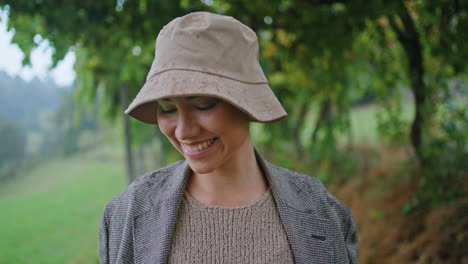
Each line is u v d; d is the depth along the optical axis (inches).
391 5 97.7
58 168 1056.2
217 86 26.4
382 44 140.4
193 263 32.2
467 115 145.9
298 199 38.0
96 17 95.4
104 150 1202.0
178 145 31.0
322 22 109.0
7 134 1348.4
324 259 35.5
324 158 275.4
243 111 27.0
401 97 185.2
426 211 162.4
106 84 179.9
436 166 152.0
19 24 96.0
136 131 199.3
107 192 612.7
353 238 43.5
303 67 144.0
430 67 154.8
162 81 27.0
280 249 33.5
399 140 187.2
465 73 131.3
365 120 437.4
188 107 27.7
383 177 221.9
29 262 286.0
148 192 37.6
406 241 159.6
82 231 371.9
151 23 98.9
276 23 113.2
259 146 229.6
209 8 106.0
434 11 110.4
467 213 145.3
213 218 33.5
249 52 29.9
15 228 418.6
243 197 35.1
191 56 27.4
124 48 120.3
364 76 222.1
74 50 115.4
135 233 35.5
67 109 1282.0
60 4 90.1
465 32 108.3
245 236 33.2
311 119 421.1
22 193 793.6
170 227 33.1
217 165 29.9
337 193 245.0
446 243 141.6
